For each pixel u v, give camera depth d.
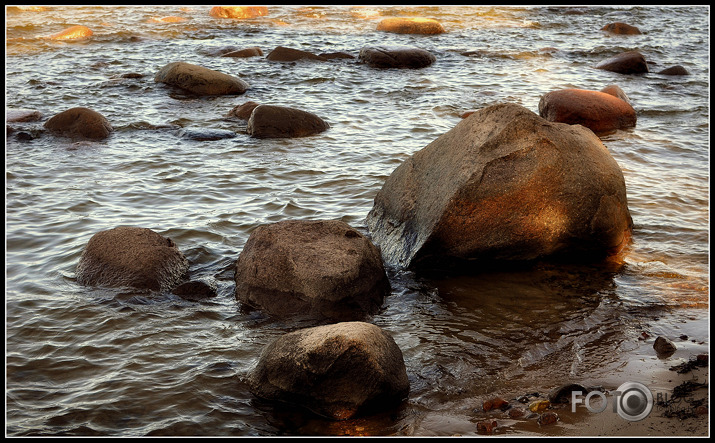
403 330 7.14
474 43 26.61
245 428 5.59
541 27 30.88
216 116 16.44
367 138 14.60
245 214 10.28
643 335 6.94
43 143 13.95
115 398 5.92
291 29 29.00
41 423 5.57
